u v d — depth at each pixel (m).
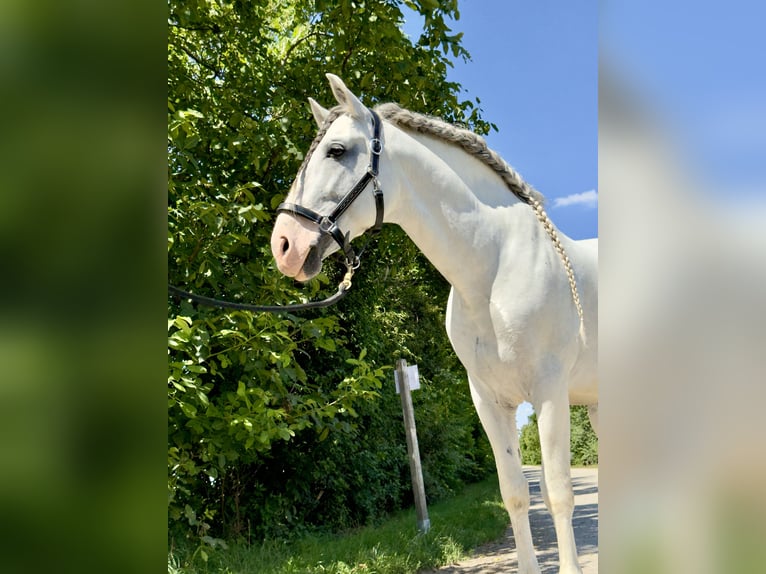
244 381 3.47
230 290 3.50
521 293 2.12
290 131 4.48
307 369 6.04
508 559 4.66
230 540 4.93
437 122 2.26
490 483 13.91
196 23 4.47
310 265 2.00
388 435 8.13
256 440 3.47
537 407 2.11
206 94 4.46
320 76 4.81
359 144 2.09
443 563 4.54
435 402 10.27
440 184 2.17
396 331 9.41
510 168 2.31
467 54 4.79
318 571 3.81
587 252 2.46
